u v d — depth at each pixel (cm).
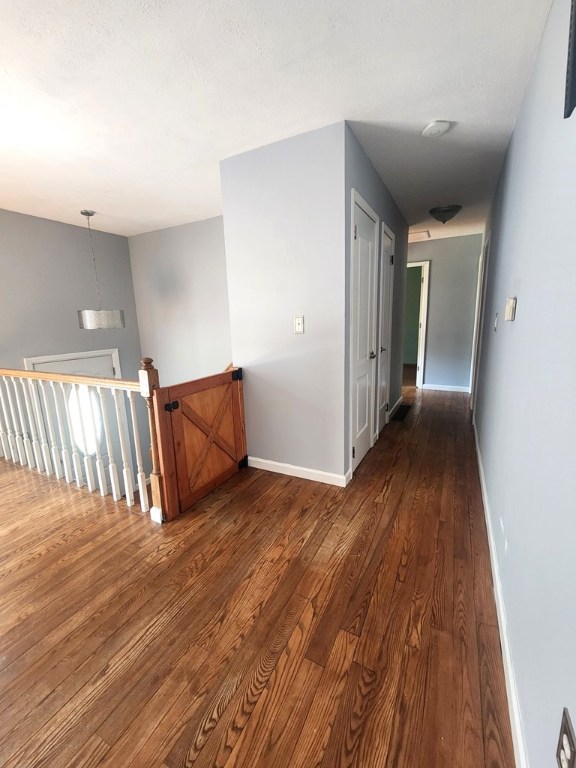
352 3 122
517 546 119
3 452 318
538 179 129
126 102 177
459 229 465
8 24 126
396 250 374
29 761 96
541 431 102
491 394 229
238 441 267
